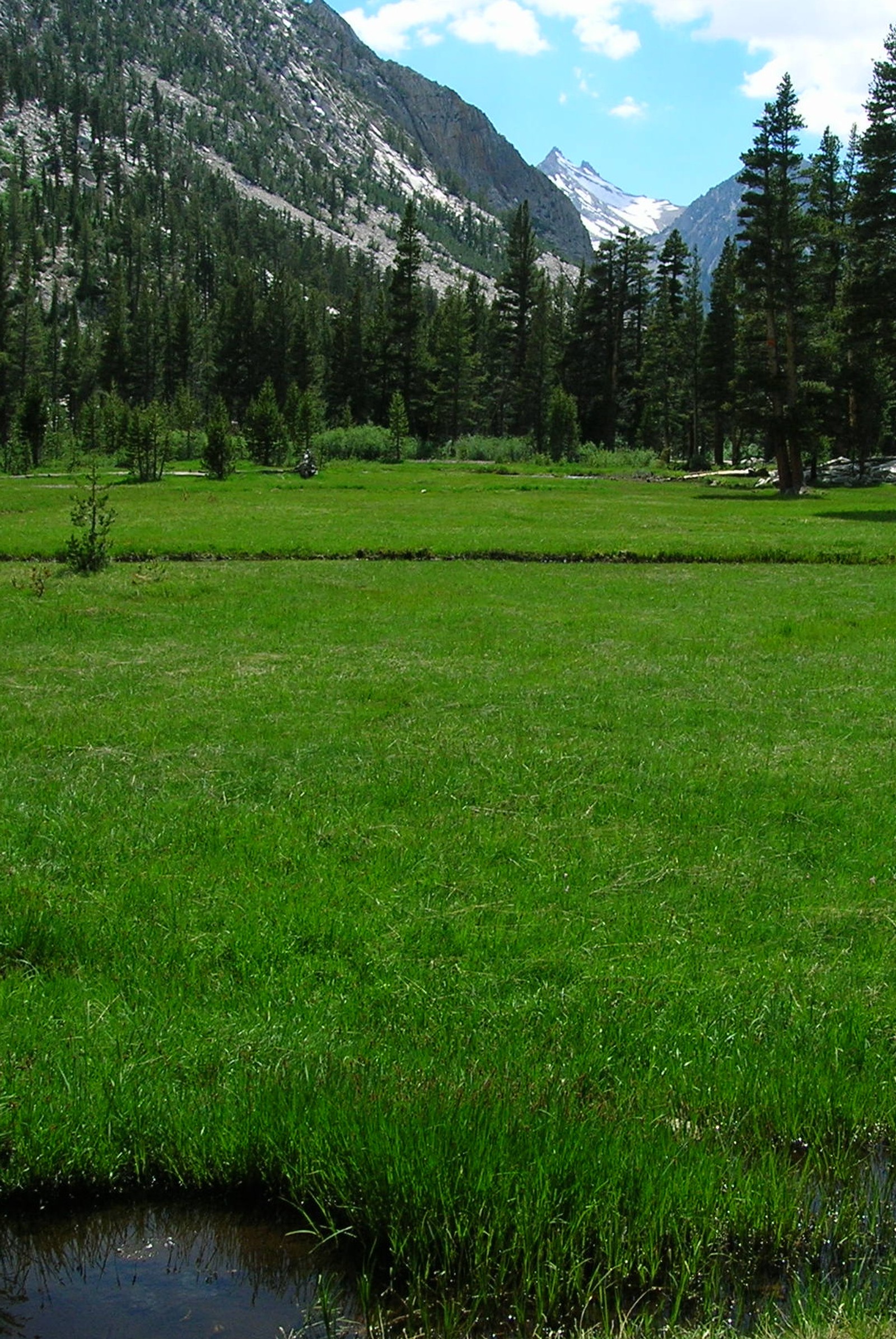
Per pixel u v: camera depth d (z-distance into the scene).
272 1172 4.64
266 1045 5.29
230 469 60.62
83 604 18.77
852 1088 5.15
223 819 8.40
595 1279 4.20
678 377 98.88
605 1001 5.81
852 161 68.56
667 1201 4.41
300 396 85.69
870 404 65.06
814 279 54.22
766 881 7.48
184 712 11.79
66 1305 4.07
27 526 30.94
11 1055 5.19
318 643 15.93
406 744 10.66
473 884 7.29
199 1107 4.84
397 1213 4.38
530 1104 4.87
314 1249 4.41
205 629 16.92
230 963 6.16
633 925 6.74
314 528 31.16
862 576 24.48
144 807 8.69
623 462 82.94
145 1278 4.24
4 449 71.12
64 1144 4.63
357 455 81.31
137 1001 5.73
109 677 13.58
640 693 13.07
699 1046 5.45
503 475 67.25
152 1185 4.68
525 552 26.88
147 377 131.25
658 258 100.88
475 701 12.54
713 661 15.00
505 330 105.50
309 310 148.62
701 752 10.59
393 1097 4.88
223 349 119.81
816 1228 4.48
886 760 10.41
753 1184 4.56
